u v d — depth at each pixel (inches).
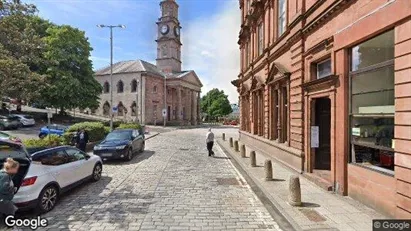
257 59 747.4
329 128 415.5
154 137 1227.9
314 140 404.5
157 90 2383.1
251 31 830.5
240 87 1041.5
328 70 369.4
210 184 391.5
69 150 355.3
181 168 511.5
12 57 413.7
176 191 354.6
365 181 281.3
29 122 1349.7
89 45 1681.8
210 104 3526.1
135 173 465.4
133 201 314.2
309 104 408.8
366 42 286.2
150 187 374.3
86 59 1644.9
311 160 407.2
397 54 231.0
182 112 2714.1
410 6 215.3
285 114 546.0
